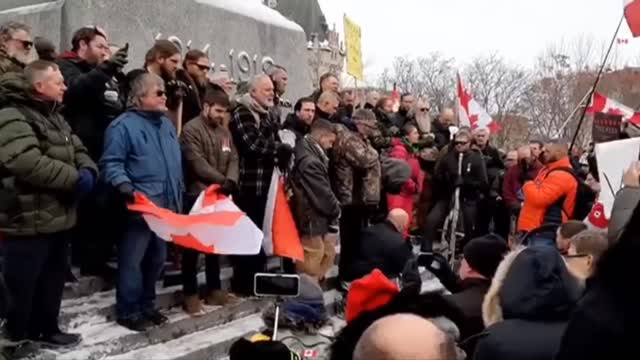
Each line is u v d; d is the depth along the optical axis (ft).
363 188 22.88
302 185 21.03
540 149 31.96
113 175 16.40
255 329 18.49
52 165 14.40
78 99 17.63
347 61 41.01
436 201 30.53
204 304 19.35
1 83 14.70
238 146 19.98
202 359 16.80
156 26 26.32
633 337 5.65
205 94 19.71
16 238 14.38
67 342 15.33
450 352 5.71
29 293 14.53
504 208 33.17
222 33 29.50
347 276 22.34
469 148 30.48
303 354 11.87
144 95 17.11
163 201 17.22
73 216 15.21
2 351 14.32
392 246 20.70
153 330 16.85
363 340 5.81
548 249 9.81
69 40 23.53
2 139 14.15
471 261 12.89
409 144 30.86
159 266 17.33
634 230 5.81
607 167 21.03
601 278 5.95
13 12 25.31
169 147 17.47
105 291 18.54
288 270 21.52
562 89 112.47
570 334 6.01
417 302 7.89
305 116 23.02
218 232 16.74
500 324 9.50
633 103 96.73
